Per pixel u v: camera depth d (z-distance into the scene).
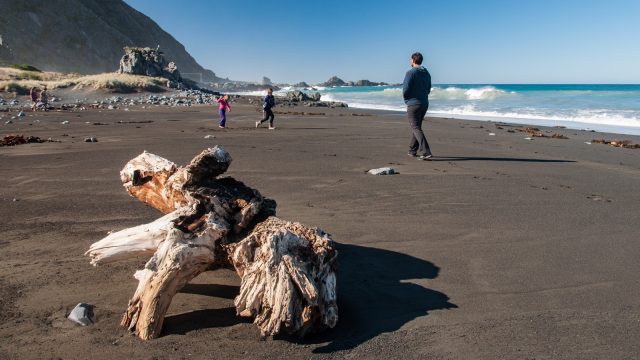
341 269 4.08
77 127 17.00
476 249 4.63
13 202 6.19
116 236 3.69
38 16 134.62
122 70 61.19
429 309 3.40
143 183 4.45
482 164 9.70
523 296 3.62
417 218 5.65
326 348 2.90
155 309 3.03
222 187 3.87
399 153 11.11
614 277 3.99
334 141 13.41
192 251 3.25
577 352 2.85
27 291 3.59
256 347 2.89
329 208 6.06
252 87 161.88
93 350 2.83
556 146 13.25
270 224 3.56
